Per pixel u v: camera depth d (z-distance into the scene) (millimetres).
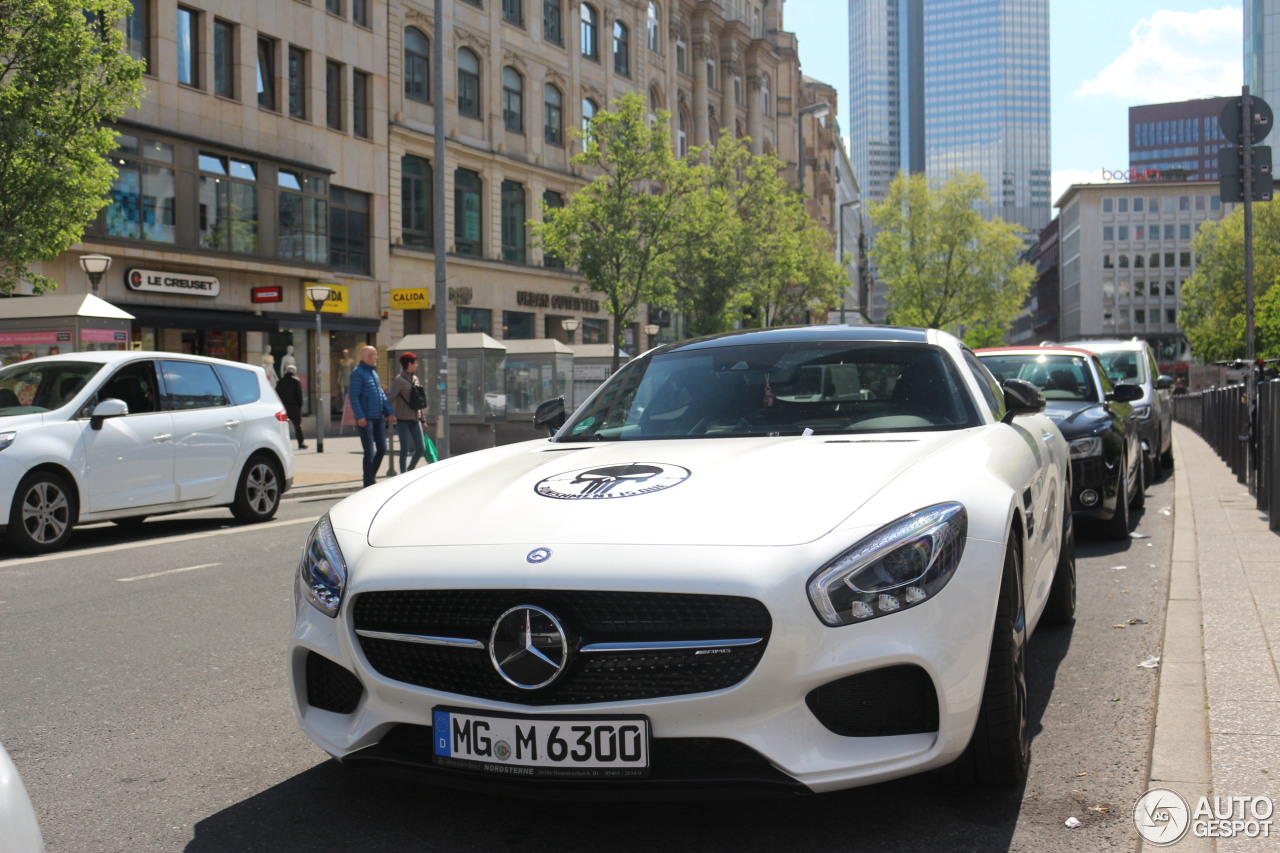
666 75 50875
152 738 4246
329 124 32188
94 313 15289
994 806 3338
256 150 28703
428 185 36188
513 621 2969
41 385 10109
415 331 36188
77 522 9688
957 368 4566
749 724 2889
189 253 26547
